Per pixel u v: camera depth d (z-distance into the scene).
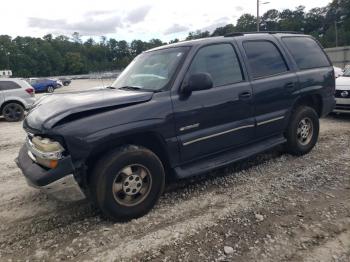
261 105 4.83
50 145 3.39
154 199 3.93
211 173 5.08
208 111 4.23
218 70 4.45
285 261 3.00
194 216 3.85
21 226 3.83
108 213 3.67
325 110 5.96
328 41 90.50
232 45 4.72
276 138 5.32
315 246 3.19
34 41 115.88
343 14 99.00
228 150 4.65
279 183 4.61
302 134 5.61
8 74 61.97
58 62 118.56
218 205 4.08
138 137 3.85
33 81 36.72
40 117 3.57
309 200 4.08
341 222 3.56
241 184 4.65
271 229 3.49
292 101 5.29
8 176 5.54
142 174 3.83
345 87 8.23
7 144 8.03
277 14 94.88
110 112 3.57
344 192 4.25
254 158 5.65
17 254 3.31
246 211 3.89
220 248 3.23
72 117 3.43
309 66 5.68
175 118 3.95
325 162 5.32
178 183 4.76
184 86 4.00
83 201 4.34
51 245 3.43
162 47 4.82
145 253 3.22
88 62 129.12
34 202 4.43
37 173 3.51
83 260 3.17
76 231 3.66
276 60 5.21
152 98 3.86
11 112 12.38
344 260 2.98
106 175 3.57
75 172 3.47
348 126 7.82
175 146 4.01
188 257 3.12
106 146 3.66
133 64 5.02
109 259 3.16
